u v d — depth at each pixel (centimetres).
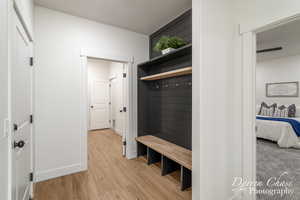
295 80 478
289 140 351
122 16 250
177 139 255
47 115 223
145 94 324
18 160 132
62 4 216
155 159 283
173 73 231
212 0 151
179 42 231
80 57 250
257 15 150
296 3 125
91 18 254
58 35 232
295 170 245
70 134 241
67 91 239
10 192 98
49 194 189
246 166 161
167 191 196
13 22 114
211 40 149
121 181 220
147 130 327
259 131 408
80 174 239
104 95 588
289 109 449
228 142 166
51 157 226
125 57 297
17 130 129
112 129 573
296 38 330
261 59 527
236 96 169
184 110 240
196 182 147
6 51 92
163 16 251
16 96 126
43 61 221
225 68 162
